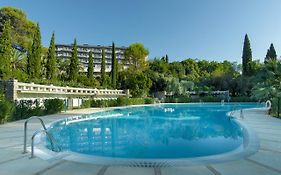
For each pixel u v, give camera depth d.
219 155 5.87
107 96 34.94
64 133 10.85
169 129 12.35
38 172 4.64
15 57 35.84
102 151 7.53
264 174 4.52
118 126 13.37
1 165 5.08
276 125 11.41
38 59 30.83
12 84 16.89
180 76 58.22
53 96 23.61
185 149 7.79
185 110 24.67
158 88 46.06
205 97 41.97
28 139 8.00
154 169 4.80
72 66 37.38
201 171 4.67
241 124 11.78
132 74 49.22
